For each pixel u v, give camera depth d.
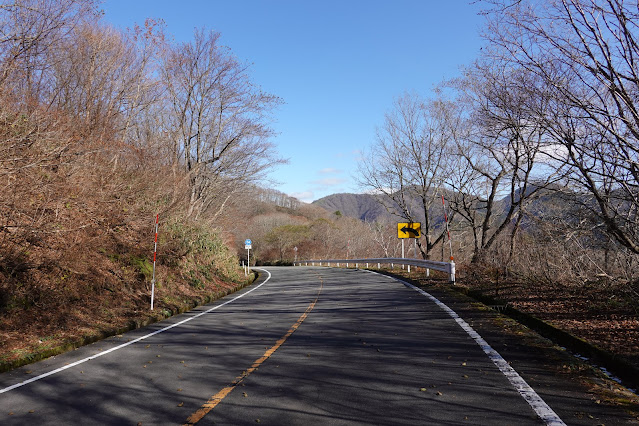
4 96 11.38
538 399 4.60
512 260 16.14
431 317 9.81
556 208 12.47
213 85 23.45
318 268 41.16
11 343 7.65
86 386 5.61
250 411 4.52
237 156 24.59
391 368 5.92
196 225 21.56
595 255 12.11
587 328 7.65
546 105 9.21
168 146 21.28
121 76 18.36
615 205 9.77
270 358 6.72
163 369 6.32
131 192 16.14
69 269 10.91
